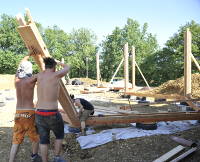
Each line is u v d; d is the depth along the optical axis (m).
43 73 4.05
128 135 5.67
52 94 3.93
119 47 48.44
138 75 42.28
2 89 23.05
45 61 4.09
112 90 18.44
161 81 39.22
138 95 11.68
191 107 7.79
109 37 49.62
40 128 4.01
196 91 11.03
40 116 3.92
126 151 4.91
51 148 5.23
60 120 4.07
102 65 50.16
